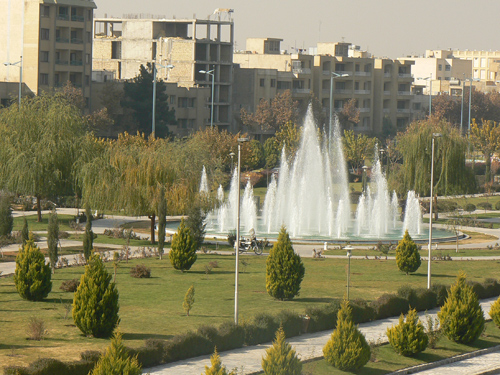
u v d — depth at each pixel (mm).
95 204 84688
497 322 50312
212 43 181875
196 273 63094
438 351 44969
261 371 37250
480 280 64375
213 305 50719
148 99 155500
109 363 28031
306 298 54062
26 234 68312
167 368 37312
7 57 152500
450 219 103812
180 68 180250
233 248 80000
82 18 158125
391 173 127562
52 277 58469
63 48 155125
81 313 40812
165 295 53688
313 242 83750
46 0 151375
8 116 93625
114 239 81562
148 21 186875
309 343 43469
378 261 72938
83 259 66938
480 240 91125
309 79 199000
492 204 129750
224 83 183375
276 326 44031
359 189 137875
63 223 91438
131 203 80688
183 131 170500
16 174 89562
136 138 122875
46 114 94188
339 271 66188
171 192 81875
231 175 134875
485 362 43844
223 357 39781
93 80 175000
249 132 179000
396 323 49594
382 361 41781
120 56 191125
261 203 120625
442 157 109875
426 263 72688
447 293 52062
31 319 43156
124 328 43594
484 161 182500
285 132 157750
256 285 58531
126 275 61094
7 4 152000
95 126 146125
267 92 188875
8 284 55688
